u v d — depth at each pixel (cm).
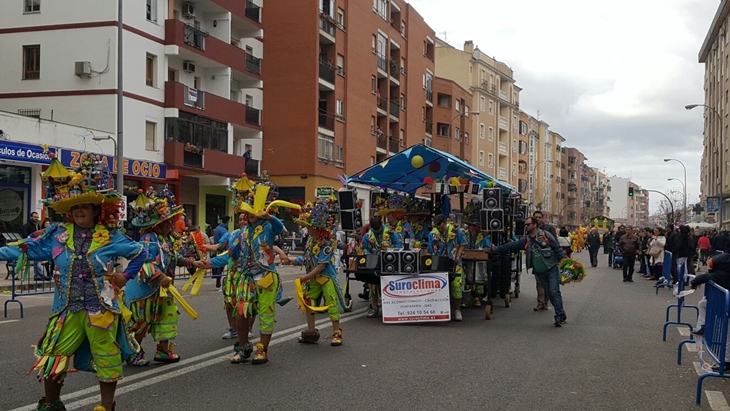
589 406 607
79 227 499
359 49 4456
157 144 2873
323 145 3997
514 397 633
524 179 8388
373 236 1194
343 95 4259
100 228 498
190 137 3034
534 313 1286
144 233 714
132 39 2731
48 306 1328
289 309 1277
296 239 3503
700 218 5069
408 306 1105
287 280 2089
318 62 3900
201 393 624
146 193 720
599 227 5291
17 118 2158
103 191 493
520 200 1589
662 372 756
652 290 1845
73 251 490
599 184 16588
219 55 3216
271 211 749
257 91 3884
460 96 6312
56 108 2720
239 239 746
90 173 496
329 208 921
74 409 560
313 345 888
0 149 2066
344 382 677
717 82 4697
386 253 1109
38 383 648
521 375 727
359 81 4462
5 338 919
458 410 585
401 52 5256
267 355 810
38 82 2744
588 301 1527
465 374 726
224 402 595
